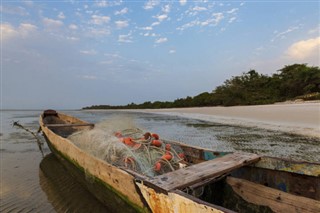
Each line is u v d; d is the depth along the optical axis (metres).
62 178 6.55
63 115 12.59
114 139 5.52
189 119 24.23
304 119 15.47
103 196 4.88
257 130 13.58
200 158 5.38
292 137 10.95
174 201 2.97
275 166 4.10
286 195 3.54
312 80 36.66
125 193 4.03
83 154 5.41
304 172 3.77
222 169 3.70
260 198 3.81
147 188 3.40
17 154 9.44
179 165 4.80
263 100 38.50
